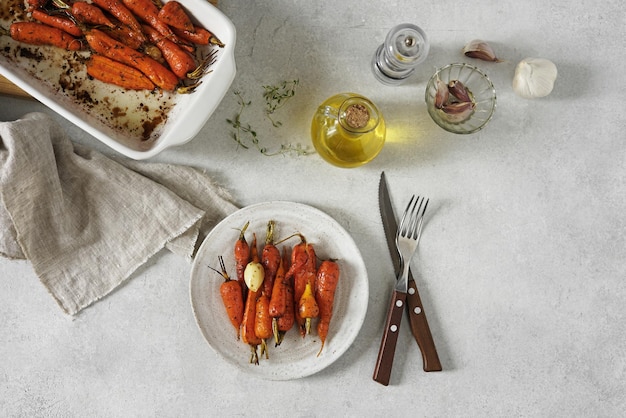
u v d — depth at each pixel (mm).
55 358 747
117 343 747
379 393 748
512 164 752
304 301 694
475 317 750
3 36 715
